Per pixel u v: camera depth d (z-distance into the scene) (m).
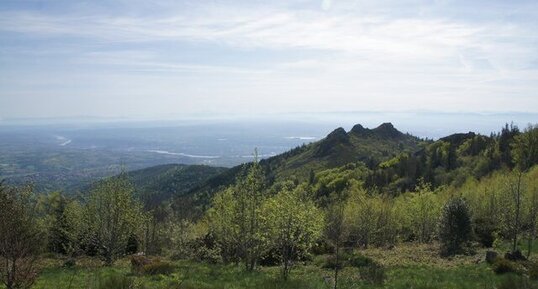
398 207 65.12
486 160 120.94
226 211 36.25
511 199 43.56
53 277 26.47
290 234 28.95
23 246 14.27
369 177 137.75
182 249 44.34
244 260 37.59
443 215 41.72
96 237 41.75
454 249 40.22
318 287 22.91
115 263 38.25
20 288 14.85
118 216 41.06
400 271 28.83
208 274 28.55
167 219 59.41
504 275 24.88
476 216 56.94
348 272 29.70
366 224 55.75
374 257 38.03
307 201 30.34
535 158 98.44
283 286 22.67
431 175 127.31
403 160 146.38
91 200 41.22
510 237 43.91
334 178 150.62
